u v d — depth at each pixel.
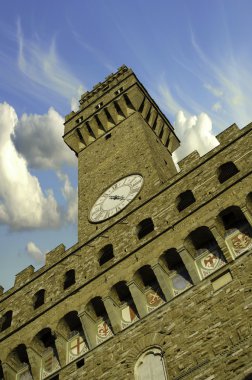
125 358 29.22
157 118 56.25
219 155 35.97
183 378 25.81
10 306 38.62
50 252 40.81
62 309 34.34
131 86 54.34
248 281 28.11
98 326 33.06
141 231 36.53
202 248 32.25
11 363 34.53
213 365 25.42
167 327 28.98
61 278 37.41
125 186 41.88
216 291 28.86
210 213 32.09
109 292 32.81
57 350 32.94
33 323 35.12
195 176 35.91
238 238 30.94
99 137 52.88
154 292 32.16
